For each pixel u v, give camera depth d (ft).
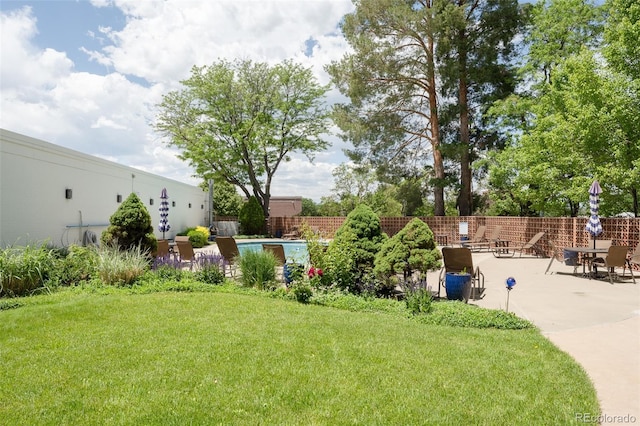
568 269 37.70
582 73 42.55
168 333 15.67
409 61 69.31
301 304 21.75
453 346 14.60
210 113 87.56
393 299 23.22
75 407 9.73
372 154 78.28
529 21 65.21
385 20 67.87
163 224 51.03
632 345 15.21
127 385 10.91
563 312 20.63
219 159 88.02
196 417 9.25
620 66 41.24
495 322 17.94
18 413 9.42
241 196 140.77
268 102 89.40
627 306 21.90
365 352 13.73
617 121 40.29
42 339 14.88
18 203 32.09
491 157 68.23
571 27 62.69
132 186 54.65
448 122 74.38
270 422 9.08
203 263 29.09
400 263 23.04
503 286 28.73
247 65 88.33
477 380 11.57
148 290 24.66
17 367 12.19
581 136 42.91
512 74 68.90
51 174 36.40
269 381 11.25
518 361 13.10
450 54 67.62
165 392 10.52
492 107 65.57
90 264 28.02
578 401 10.30
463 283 22.98
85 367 12.17
